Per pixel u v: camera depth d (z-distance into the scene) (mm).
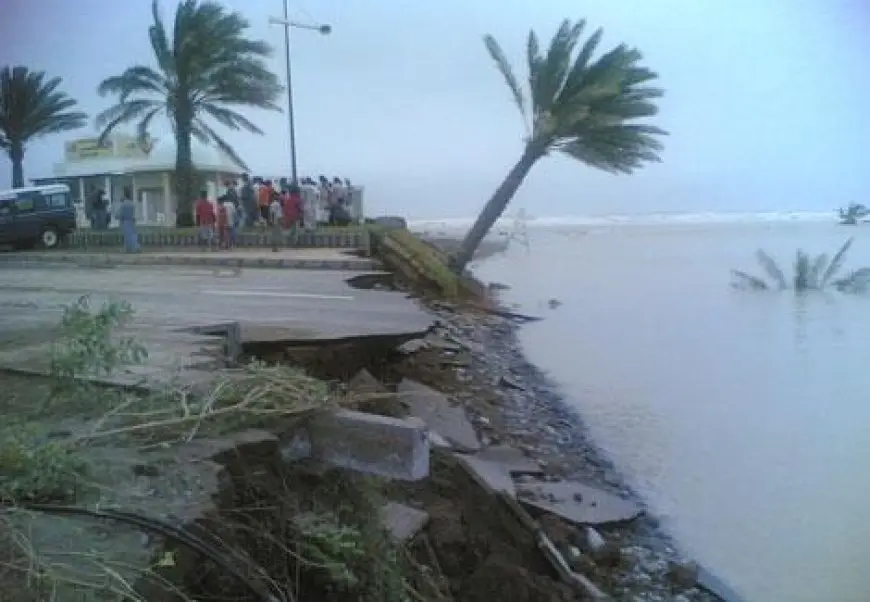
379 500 4828
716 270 42281
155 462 3830
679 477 9203
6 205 25078
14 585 2766
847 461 9820
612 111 23625
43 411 4496
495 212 25453
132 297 12430
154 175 36750
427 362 11719
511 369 14539
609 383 14617
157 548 3143
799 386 14625
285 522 4016
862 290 31719
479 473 7348
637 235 102562
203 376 5234
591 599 5902
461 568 5723
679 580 6574
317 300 12195
